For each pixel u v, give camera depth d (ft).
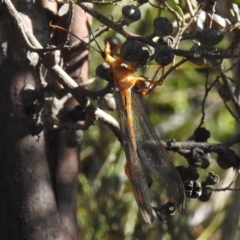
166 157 3.59
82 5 3.59
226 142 3.63
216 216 4.24
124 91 3.60
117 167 4.14
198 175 3.62
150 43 3.56
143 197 3.58
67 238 3.68
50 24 3.61
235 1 3.58
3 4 3.57
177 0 3.71
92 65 4.13
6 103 3.67
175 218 4.00
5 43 3.67
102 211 4.09
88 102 3.60
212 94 4.69
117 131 3.62
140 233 4.03
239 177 3.91
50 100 3.65
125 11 3.57
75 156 3.71
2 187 3.67
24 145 3.67
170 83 4.67
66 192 3.70
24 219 3.67
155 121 4.56
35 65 3.61
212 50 3.56
